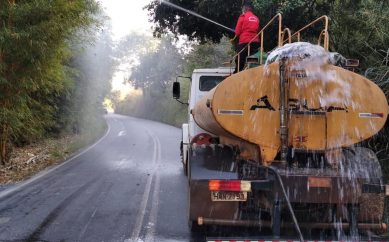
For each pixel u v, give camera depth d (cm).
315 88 484
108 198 805
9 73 1065
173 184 942
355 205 486
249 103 483
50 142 1792
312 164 496
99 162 1296
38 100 1391
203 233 574
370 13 703
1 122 1105
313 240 450
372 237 484
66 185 932
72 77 1978
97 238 580
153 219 669
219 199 496
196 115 639
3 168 1140
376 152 633
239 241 444
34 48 1034
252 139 484
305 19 1020
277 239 450
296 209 502
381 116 485
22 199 800
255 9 1002
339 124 486
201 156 525
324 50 481
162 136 2356
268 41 1144
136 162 1299
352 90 484
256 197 508
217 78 894
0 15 988
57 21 1047
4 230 612
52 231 609
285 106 482
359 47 745
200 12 1272
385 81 614
